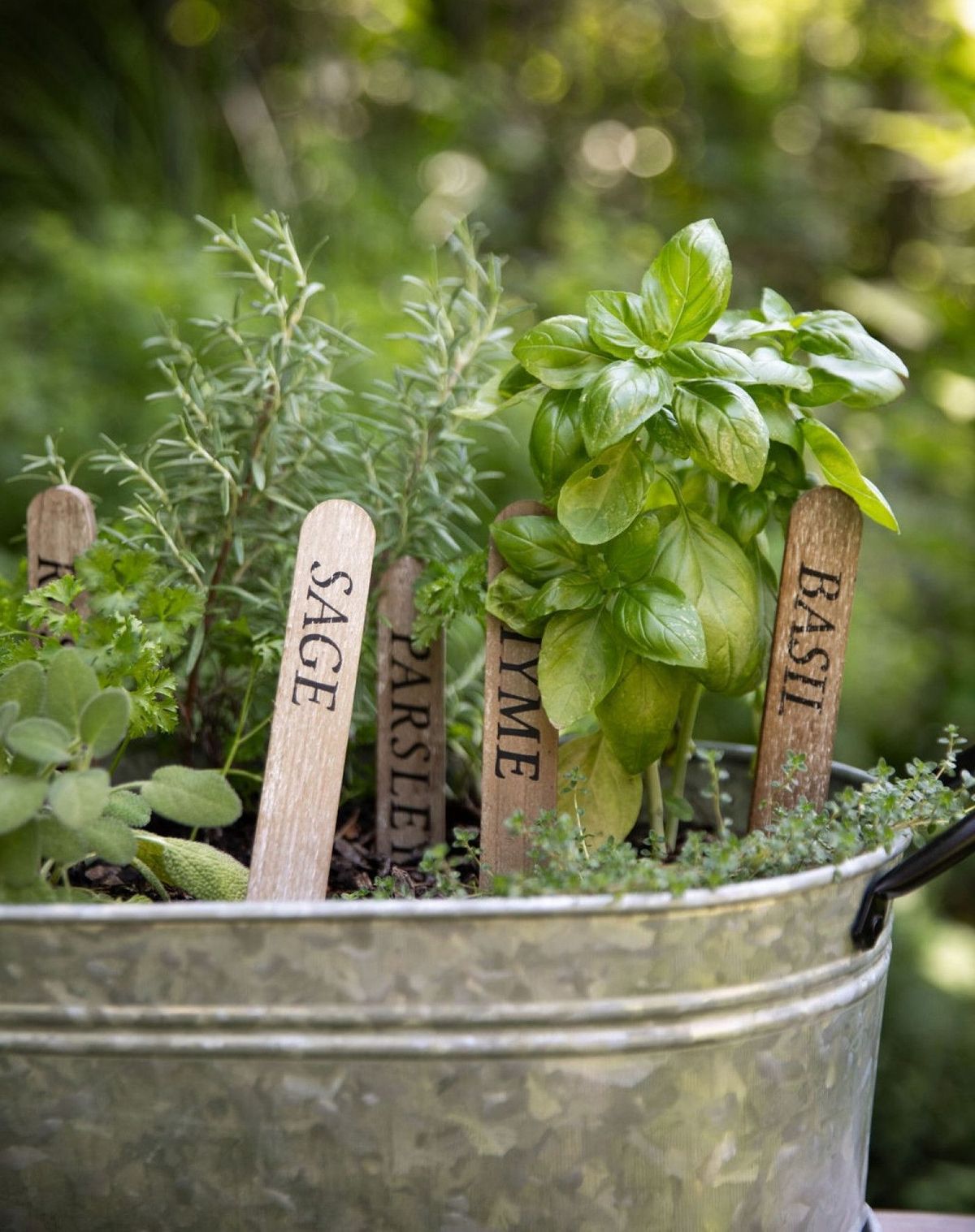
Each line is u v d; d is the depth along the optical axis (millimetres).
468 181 3070
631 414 620
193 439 812
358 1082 528
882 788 646
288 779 671
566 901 507
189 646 852
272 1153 534
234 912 500
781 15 3410
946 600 2520
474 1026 523
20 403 2041
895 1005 1695
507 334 883
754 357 688
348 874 792
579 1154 542
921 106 3262
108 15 2791
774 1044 564
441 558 890
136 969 515
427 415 847
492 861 711
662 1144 548
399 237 2586
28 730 537
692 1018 540
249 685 830
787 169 3297
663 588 667
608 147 3410
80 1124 537
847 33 3398
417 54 3057
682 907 517
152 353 2035
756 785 722
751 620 705
